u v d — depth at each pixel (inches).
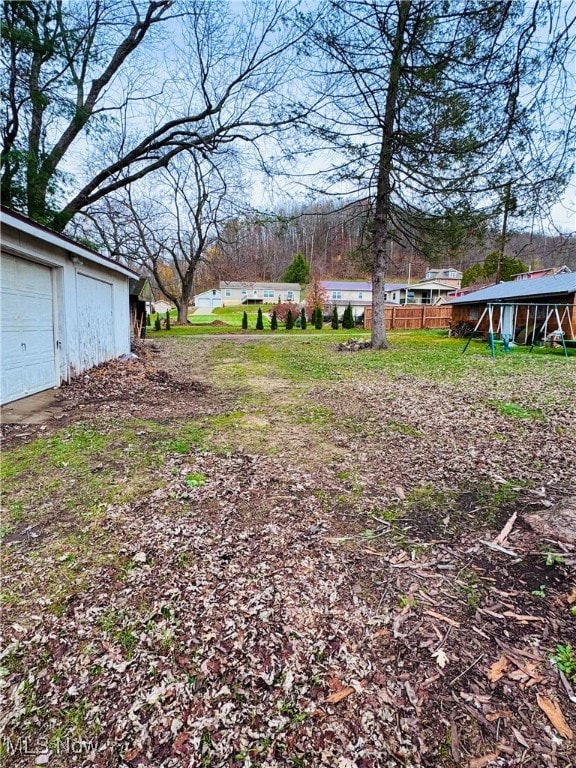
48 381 235.8
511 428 176.6
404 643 65.3
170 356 454.9
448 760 48.4
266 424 185.0
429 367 354.3
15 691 57.6
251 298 1867.6
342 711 54.6
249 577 81.1
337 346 555.8
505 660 61.7
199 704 55.8
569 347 485.4
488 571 82.6
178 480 124.0
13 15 345.4
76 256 259.0
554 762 47.7
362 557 87.6
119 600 74.7
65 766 48.6
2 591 76.7
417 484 123.0
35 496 113.2
